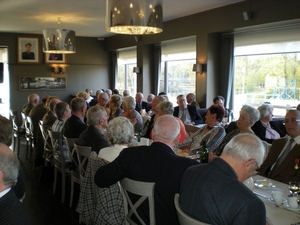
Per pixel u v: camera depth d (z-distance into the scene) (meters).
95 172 2.29
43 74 10.89
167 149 1.94
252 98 6.65
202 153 2.95
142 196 1.89
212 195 1.40
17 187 2.01
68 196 4.15
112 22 3.27
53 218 3.49
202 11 6.97
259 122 3.84
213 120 3.42
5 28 9.38
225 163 1.47
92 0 6.01
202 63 7.10
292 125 2.54
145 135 4.91
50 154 4.43
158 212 1.89
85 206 2.55
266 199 1.98
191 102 6.95
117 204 2.17
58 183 4.68
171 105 3.97
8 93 10.52
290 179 2.43
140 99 7.93
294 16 5.15
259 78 6.46
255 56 6.50
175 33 7.89
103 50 11.80
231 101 7.11
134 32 3.75
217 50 7.08
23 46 10.47
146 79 9.46
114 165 1.99
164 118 2.00
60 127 4.23
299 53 5.61
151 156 1.91
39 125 4.95
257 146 1.48
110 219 2.14
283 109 6.02
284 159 2.51
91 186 2.55
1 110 10.65
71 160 3.66
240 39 6.72
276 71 6.09
